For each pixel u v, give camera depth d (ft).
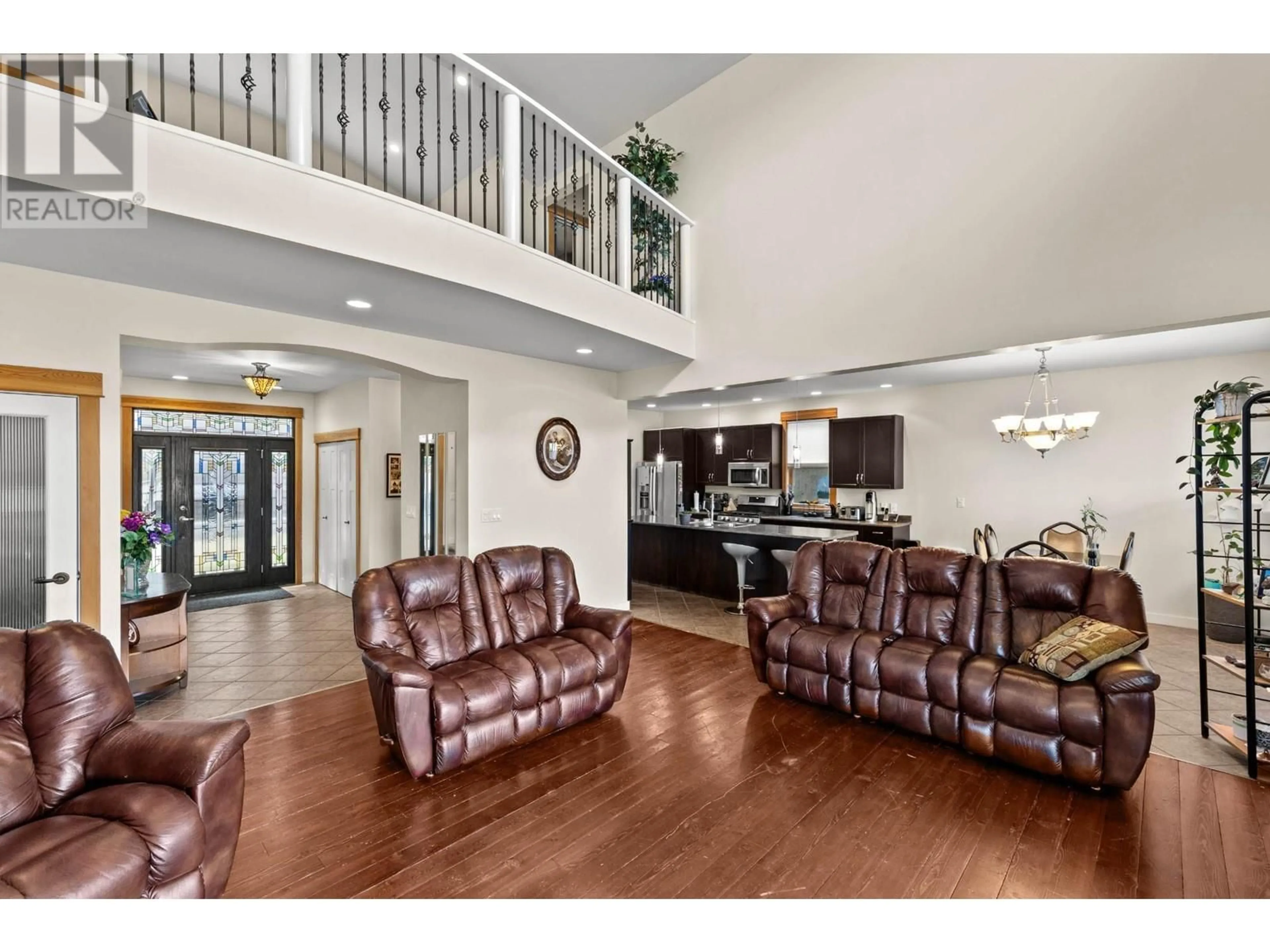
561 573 12.23
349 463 22.50
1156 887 6.30
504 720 9.24
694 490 30.04
